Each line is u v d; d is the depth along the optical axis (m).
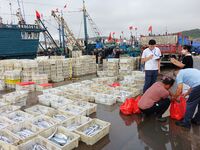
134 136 4.80
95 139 4.44
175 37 15.93
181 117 5.58
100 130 4.58
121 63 12.57
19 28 20.02
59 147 3.85
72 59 13.05
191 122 5.47
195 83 4.81
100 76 12.71
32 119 5.12
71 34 29.09
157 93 5.46
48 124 4.98
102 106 6.97
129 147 4.33
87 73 14.15
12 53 19.73
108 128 4.88
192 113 5.08
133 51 20.22
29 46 21.25
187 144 4.41
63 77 11.88
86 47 24.92
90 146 4.34
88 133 4.61
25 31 20.58
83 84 9.38
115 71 12.69
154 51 7.25
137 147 4.32
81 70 13.59
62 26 28.00
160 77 11.95
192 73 4.86
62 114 5.77
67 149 4.04
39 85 9.20
